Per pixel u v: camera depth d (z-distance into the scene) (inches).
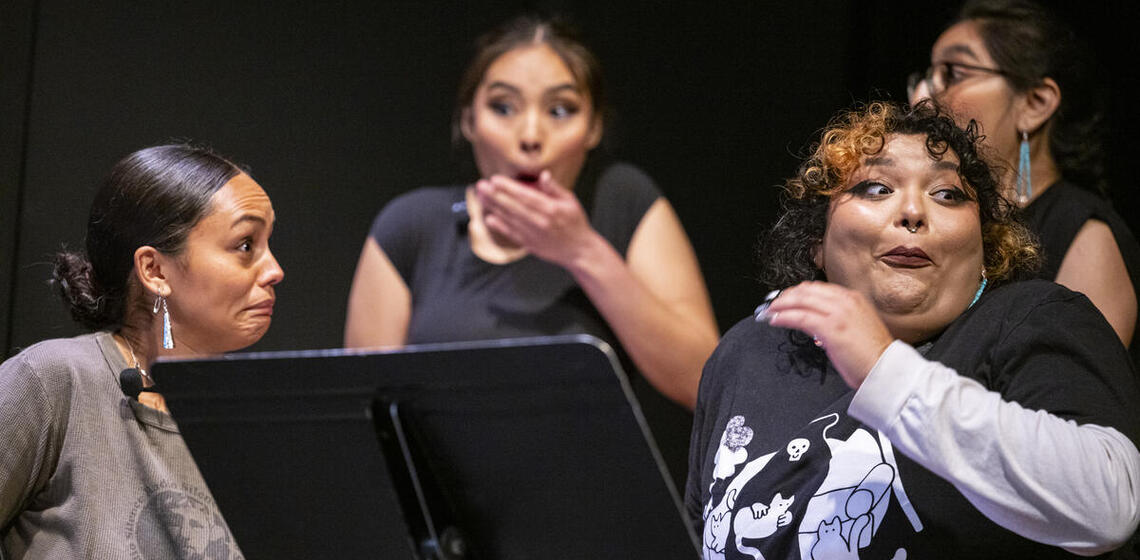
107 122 238.4
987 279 125.2
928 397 102.7
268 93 244.2
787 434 123.6
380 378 102.3
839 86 253.4
